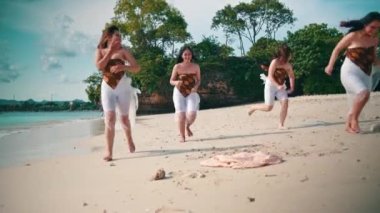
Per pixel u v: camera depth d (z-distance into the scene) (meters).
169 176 4.68
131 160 6.07
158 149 7.01
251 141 7.08
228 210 3.28
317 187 3.64
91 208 3.70
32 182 4.91
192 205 3.49
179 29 40.47
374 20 6.47
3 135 12.53
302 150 5.58
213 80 39.28
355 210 3.01
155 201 3.72
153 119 17.48
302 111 13.16
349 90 6.83
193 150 6.58
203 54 40.09
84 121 20.83
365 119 9.04
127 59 6.58
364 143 5.73
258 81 39.34
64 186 4.62
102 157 6.59
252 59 39.66
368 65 6.71
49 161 6.43
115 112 6.39
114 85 6.41
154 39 41.88
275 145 6.30
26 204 3.96
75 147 8.62
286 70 8.90
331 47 35.19
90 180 4.85
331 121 9.60
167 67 39.00
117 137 9.62
